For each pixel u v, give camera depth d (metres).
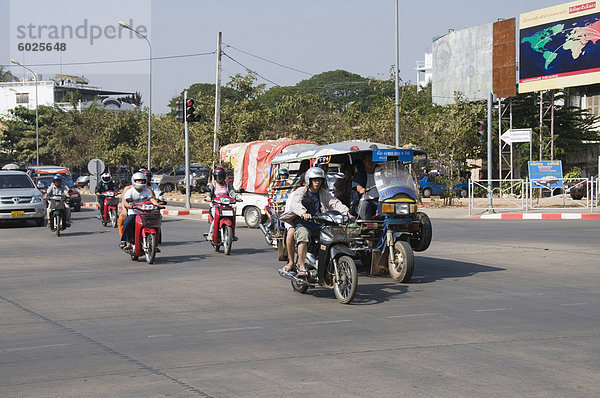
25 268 13.73
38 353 6.98
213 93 90.12
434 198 36.25
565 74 41.34
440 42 50.28
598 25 39.50
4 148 74.38
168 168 55.66
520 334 7.67
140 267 13.74
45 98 90.81
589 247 16.39
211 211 16.19
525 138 37.31
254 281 11.84
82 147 65.25
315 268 9.99
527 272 12.74
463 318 8.61
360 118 42.28
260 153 22.50
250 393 5.55
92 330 8.06
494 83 44.00
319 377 6.00
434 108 50.44
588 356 6.66
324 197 10.19
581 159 47.44
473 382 5.80
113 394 5.58
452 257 14.89
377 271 11.68
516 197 34.81
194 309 9.34
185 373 6.18
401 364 6.40
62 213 21.09
